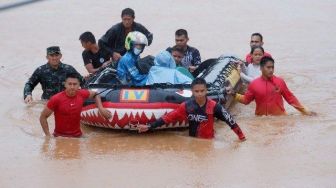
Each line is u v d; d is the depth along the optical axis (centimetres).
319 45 1609
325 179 759
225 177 771
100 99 948
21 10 2172
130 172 795
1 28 1875
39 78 1105
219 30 1820
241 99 1029
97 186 751
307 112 1023
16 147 895
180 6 2220
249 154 853
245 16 2038
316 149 866
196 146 892
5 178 781
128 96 945
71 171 801
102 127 977
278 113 1027
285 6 2220
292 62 1430
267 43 1642
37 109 1084
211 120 921
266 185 745
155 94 943
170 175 782
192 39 1700
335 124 975
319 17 2008
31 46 1631
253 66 1177
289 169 793
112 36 1192
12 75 1345
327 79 1275
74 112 931
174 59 1092
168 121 926
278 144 891
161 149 884
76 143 915
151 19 1989
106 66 1147
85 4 2281
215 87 995
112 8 2195
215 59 1171
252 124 987
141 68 1023
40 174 792
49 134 945
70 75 916
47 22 1955
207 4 2259
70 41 1689
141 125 930
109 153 870
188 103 919
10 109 1087
